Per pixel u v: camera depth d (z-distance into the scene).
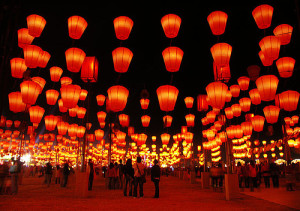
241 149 21.84
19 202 8.24
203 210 6.98
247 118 12.91
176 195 10.47
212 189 13.20
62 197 9.52
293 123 14.72
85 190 9.55
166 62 7.74
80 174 9.72
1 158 23.48
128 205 7.75
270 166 13.52
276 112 9.71
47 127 10.68
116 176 13.17
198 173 23.22
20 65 8.69
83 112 13.15
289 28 7.87
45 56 8.65
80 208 7.16
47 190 12.14
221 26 7.34
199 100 12.81
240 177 13.42
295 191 11.41
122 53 7.82
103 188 13.63
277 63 8.42
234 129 11.51
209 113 12.81
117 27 7.78
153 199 9.16
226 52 7.33
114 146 24.69
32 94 8.16
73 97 8.73
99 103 14.14
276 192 11.11
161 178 26.39
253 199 9.07
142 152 26.67
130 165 10.27
